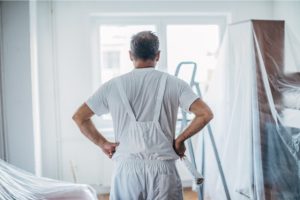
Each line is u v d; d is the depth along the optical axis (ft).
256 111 7.36
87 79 11.71
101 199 11.46
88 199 6.57
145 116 5.11
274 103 7.46
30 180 6.75
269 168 7.38
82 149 11.84
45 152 11.61
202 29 12.63
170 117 5.20
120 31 12.23
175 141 5.29
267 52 7.44
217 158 8.14
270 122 7.39
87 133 5.36
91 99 5.31
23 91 9.14
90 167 11.89
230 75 8.19
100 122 12.23
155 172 5.05
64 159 11.76
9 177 6.34
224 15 12.65
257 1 12.51
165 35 12.37
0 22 8.98
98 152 11.89
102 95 5.28
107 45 12.22
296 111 7.48
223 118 8.41
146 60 5.26
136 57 5.27
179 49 12.53
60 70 11.55
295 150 7.40
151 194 5.06
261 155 7.36
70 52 11.57
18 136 9.16
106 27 12.17
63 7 11.45
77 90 11.68
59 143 11.66
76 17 11.53
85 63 11.68
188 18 12.46
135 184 5.05
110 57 12.27
